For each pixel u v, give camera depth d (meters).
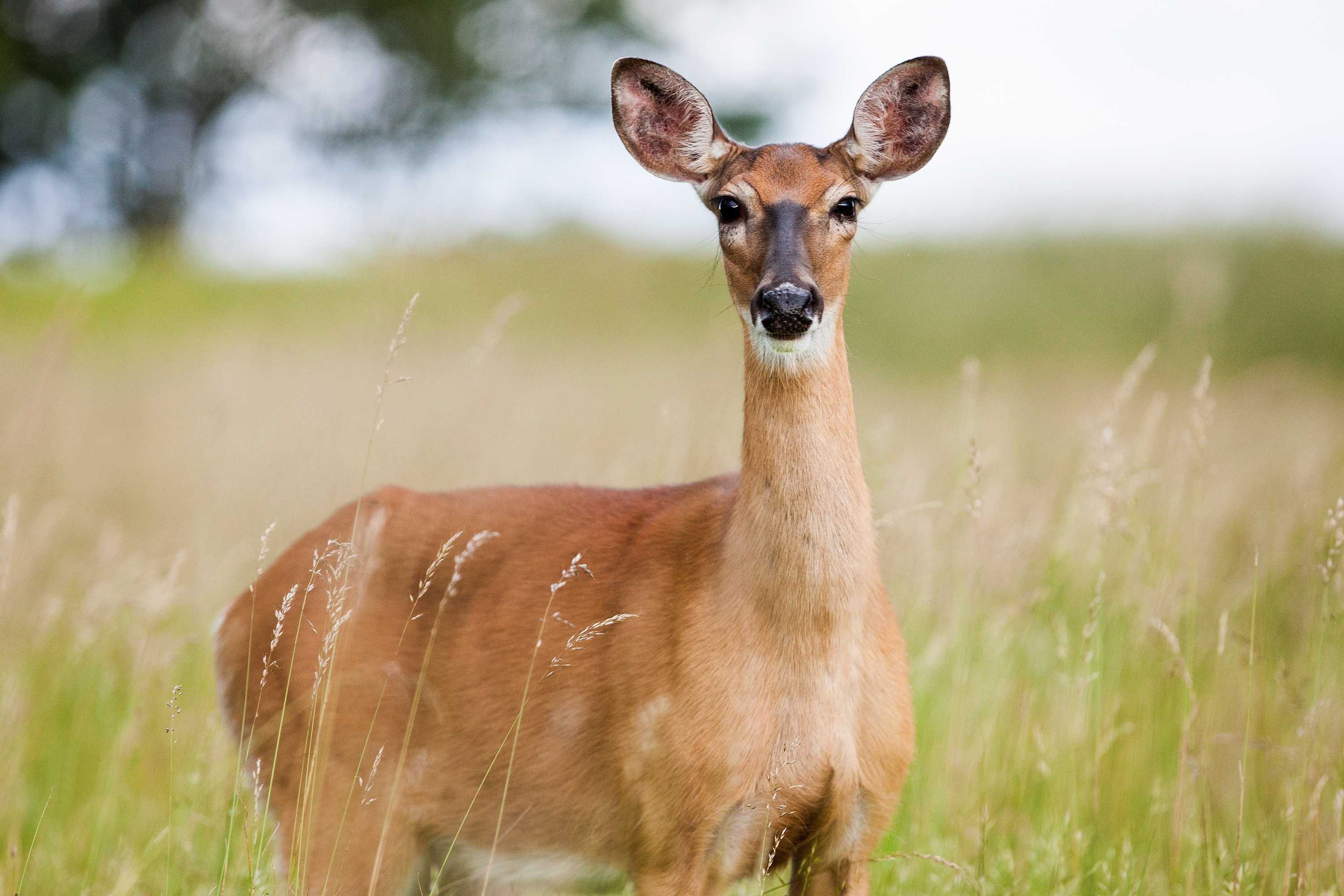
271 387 19.80
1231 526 12.08
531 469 15.80
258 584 8.70
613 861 7.76
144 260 48.75
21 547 11.47
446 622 8.20
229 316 33.84
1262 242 39.56
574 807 7.71
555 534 8.25
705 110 8.21
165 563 13.24
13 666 10.33
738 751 7.04
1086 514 10.85
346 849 7.96
